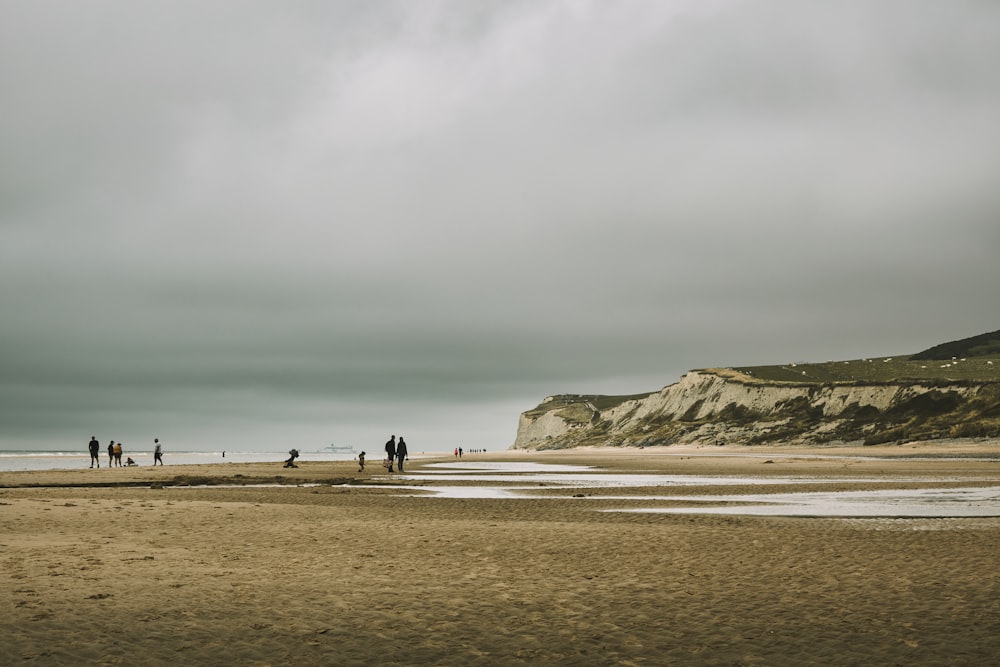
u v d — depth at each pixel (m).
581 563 15.24
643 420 186.00
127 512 22.78
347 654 9.10
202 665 8.52
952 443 111.25
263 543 17.44
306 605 11.23
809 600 11.98
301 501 29.72
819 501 30.22
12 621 9.80
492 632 10.14
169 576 12.98
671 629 10.34
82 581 12.26
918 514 25.02
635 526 21.27
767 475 50.19
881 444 120.25
